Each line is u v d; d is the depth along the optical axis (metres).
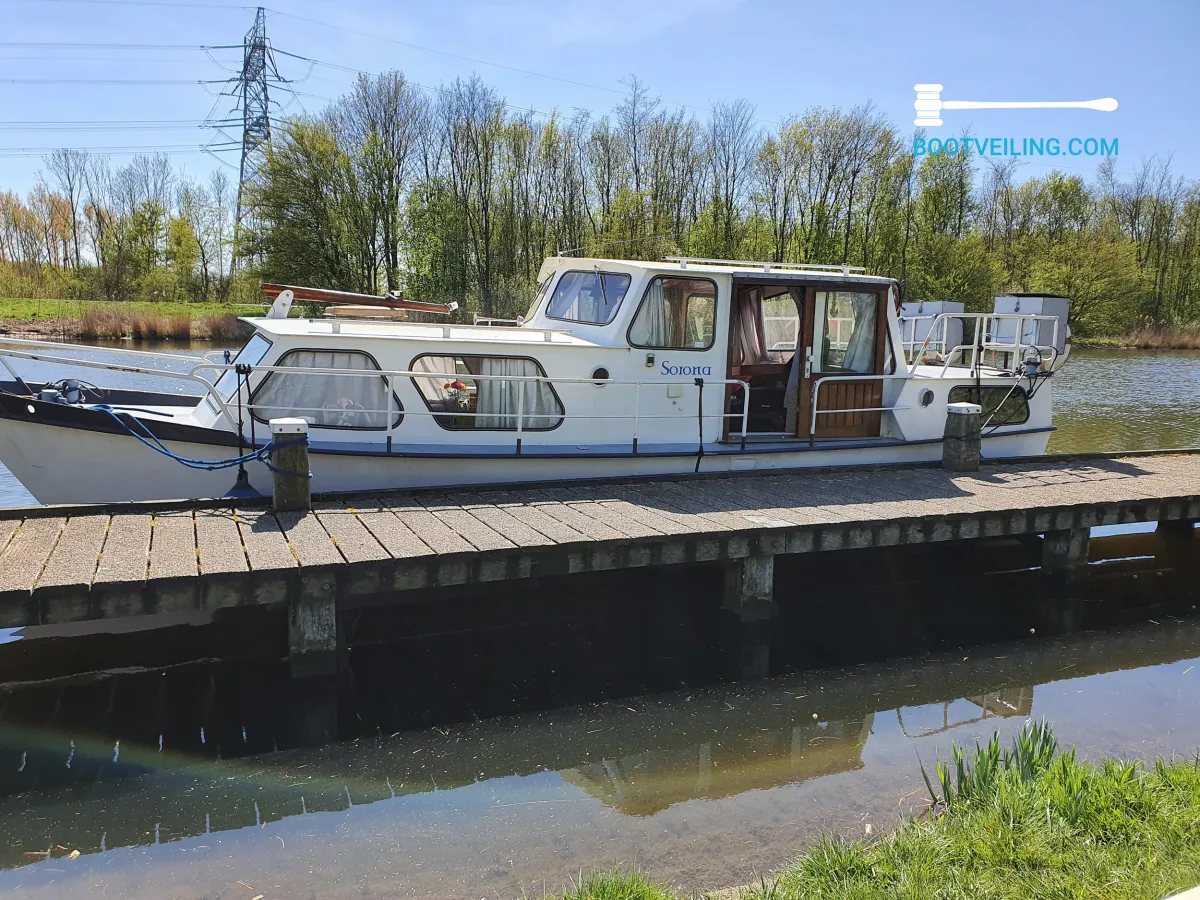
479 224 39.44
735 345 8.95
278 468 6.80
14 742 5.64
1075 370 32.81
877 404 9.42
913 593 9.25
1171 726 6.17
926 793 5.16
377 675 6.87
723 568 8.27
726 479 8.62
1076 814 3.92
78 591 5.15
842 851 3.84
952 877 3.50
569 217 40.31
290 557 5.82
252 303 45.88
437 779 5.30
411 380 7.68
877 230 42.66
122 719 5.97
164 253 51.00
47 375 18.39
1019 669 7.30
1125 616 8.70
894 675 7.13
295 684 6.00
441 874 4.27
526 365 8.00
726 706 6.47
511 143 39.03
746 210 41.88
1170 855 3.59
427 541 6.29
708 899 3.64
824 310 8.98
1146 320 49.72
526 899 3.97
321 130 36.44
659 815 4.89
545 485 8.02
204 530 6.34
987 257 43.56
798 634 8.05
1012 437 10.32
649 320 8.34
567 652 7.42
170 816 4.82
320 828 4.71
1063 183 50.00
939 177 43.22
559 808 4.96
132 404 8.38
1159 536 11.16
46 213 54.78
